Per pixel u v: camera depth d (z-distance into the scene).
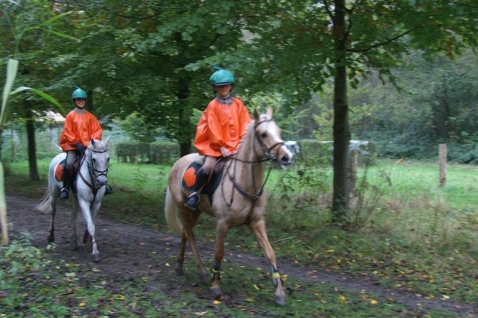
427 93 23.66
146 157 27.36
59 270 6.49
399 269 7.09
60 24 10.77
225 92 5.70
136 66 10.99
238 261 7.69
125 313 4.99
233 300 5.66
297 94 7.88
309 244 8.34
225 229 5.57
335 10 8.72
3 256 6.16
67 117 7.89
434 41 8.08
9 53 12.27
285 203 10.30
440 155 14.22
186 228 6.52
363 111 20.88
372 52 9.37
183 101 11.06
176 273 6.71
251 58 7.80
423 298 6.09
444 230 8.25
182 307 5.32
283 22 8.75
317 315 5.26
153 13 10.70
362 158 16.33
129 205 12.67
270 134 5.04
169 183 6.72
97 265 7.07
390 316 5.34
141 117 12.41
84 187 7.50
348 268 7.30
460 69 22.66
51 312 4.89
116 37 10.31
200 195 5.95
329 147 14.12
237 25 9.34
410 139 26.08
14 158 28.94
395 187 13.08
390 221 9.11
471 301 5.97
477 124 24.39
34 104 15.34
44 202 8.58
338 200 9.09
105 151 7.37
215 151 5.75
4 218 3.17
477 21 7.04
